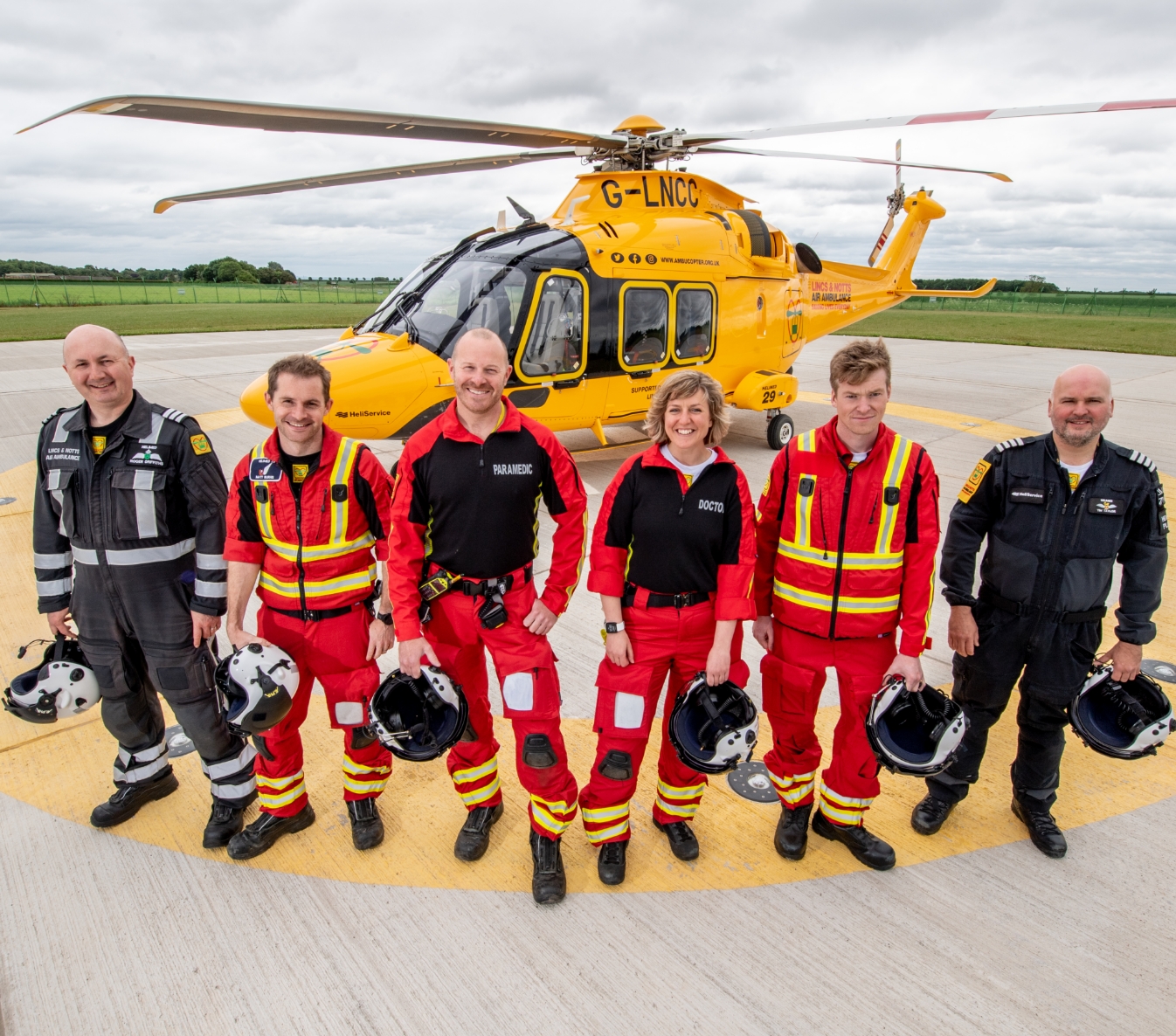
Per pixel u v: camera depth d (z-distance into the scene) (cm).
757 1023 195
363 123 470
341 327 2561
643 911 231
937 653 397
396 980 209
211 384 1233
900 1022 195
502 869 248
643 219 664
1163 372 1383
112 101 375
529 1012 199
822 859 253
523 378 582
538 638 231
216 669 229
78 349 210
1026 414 980
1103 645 406
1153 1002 201
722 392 214
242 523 229
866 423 208
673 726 221
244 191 662
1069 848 257
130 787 268
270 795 251
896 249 1030
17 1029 195
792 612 232
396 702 226
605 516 225
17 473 725
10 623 424
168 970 212
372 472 231
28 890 239
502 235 619
